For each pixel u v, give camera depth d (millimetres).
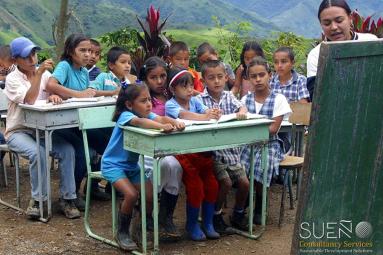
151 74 4949
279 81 6352
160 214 4883
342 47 3041
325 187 3178
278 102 5141
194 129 4277
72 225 5301
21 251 4688
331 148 3139
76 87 5859
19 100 5324
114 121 4605
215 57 6469
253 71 5191
